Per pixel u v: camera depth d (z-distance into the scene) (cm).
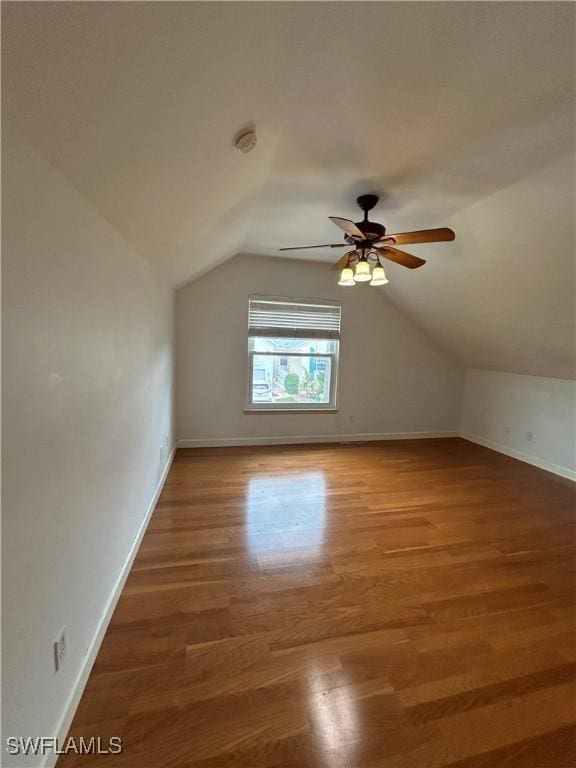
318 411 462
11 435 83
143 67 87
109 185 128
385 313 473
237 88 115
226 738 116
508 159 183
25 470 90
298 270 429
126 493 191
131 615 167
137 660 143
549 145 169
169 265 277
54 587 106
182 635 156
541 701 132
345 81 127
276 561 212
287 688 134
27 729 91
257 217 281
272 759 111
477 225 257
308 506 286
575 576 207
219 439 434
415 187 219
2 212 79
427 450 451
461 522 267
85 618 132
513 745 118
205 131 129
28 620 92
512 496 317
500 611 178
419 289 393
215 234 263
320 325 450
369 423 487
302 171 201
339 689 134
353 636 159
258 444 446
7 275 81
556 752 116
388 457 417
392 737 118
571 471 365
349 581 197
